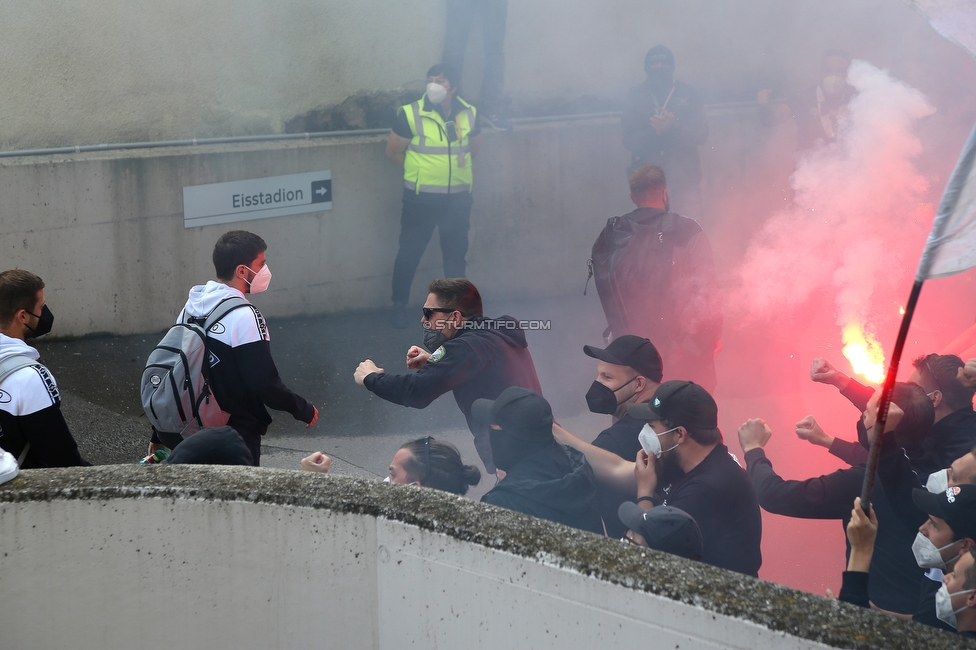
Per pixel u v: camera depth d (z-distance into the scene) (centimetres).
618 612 816
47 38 2255
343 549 935
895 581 1076
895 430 1077
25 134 2275
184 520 953
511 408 1088
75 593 977
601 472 1182
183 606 982
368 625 952
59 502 946
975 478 1001
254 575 964
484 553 868
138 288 2411
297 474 982
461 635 904
